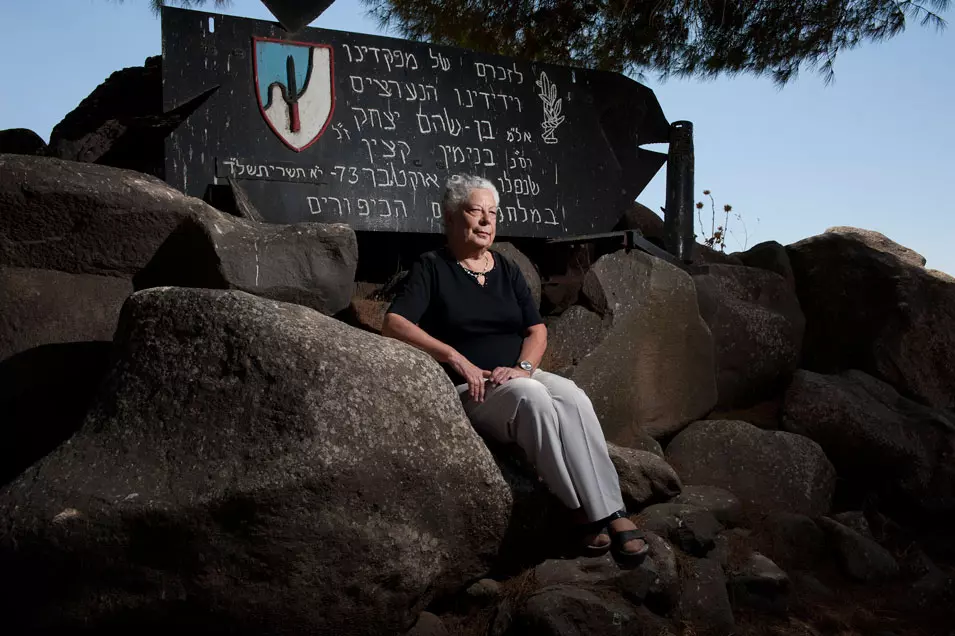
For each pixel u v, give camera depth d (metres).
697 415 4.89
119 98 4.99
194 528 2.57
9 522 2.58
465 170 5.23
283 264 3.81
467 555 3.15
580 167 5.64
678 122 5.88
